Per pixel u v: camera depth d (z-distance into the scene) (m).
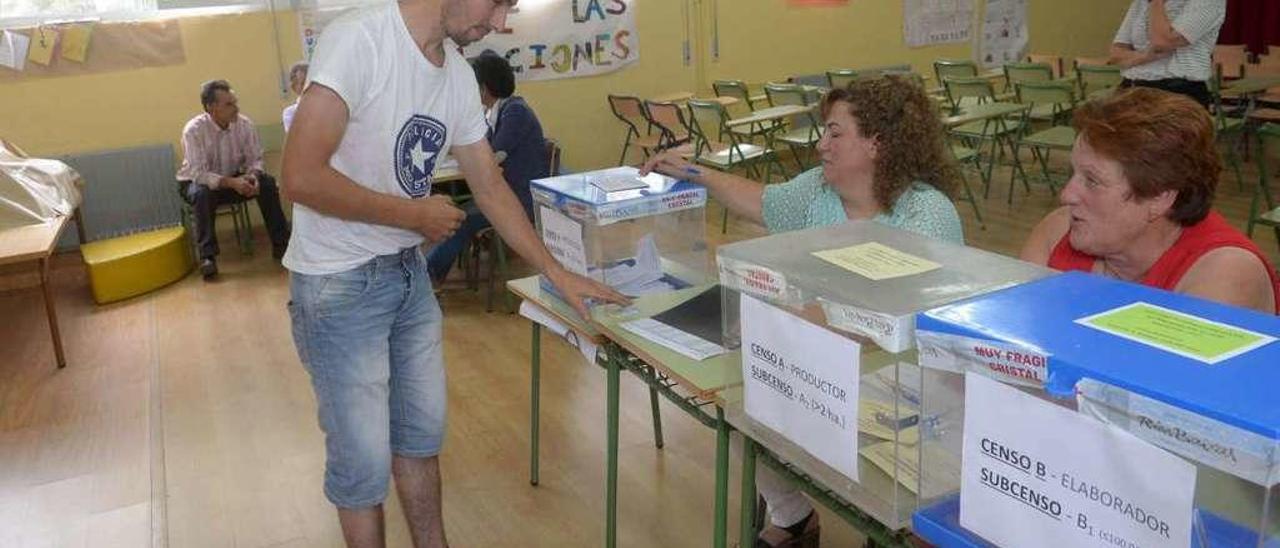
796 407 1.21
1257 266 1.31
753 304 1.25
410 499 2.03
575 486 2.64
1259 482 0.70
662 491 2.58
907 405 1.12
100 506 2.66
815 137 5.57
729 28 6.98
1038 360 0.85
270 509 2.61
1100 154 1.31
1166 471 0.77
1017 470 0.90
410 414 1.94
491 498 2.60
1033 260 1.65
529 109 4.27
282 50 5.74
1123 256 1.42
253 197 5.21
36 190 4.15
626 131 6.82
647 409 3.10
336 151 1.63
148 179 5.45
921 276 1.16
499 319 4.11
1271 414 0.71
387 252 1.74
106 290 4.60
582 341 2.05
